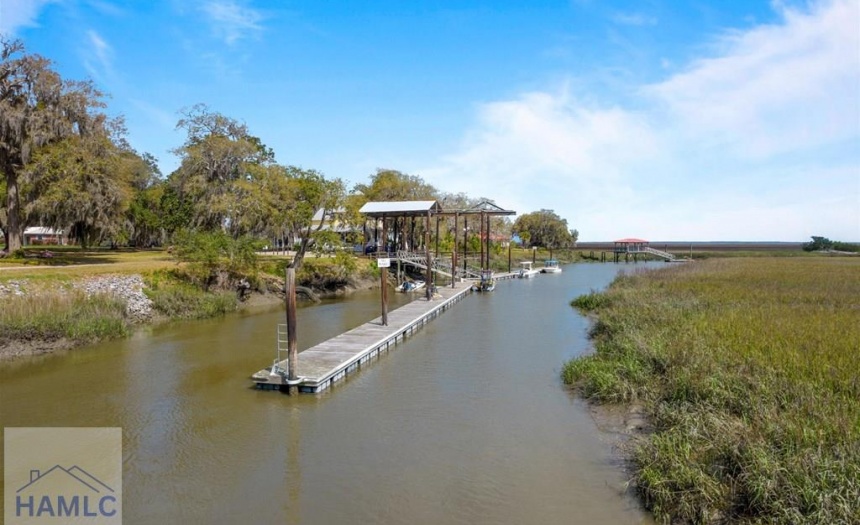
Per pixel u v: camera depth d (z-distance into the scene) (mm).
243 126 49406
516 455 10742
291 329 14750
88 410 13609
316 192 39281
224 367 17578
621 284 40438
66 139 32094
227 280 32719
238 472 10219
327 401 14258
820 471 7160
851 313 20172
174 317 26922
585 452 10781
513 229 110625
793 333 15719
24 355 19031
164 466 10500
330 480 9852
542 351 20188
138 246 61344
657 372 14016
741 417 9938
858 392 10305
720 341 14977
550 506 8734
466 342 22109
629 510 8508
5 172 32969
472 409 13531
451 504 8914
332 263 43281
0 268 27281
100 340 21438
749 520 7211
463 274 53094
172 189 55594
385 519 8508
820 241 116750
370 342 19938
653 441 9648
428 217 44469
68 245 62688
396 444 11422
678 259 95812
